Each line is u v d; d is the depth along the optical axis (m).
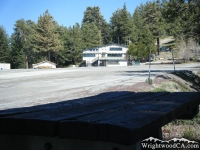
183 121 5.84
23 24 95.44
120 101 3.14
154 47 83.06
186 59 60.94
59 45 86.88
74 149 1.71
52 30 85.81
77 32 92.62
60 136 1.63
